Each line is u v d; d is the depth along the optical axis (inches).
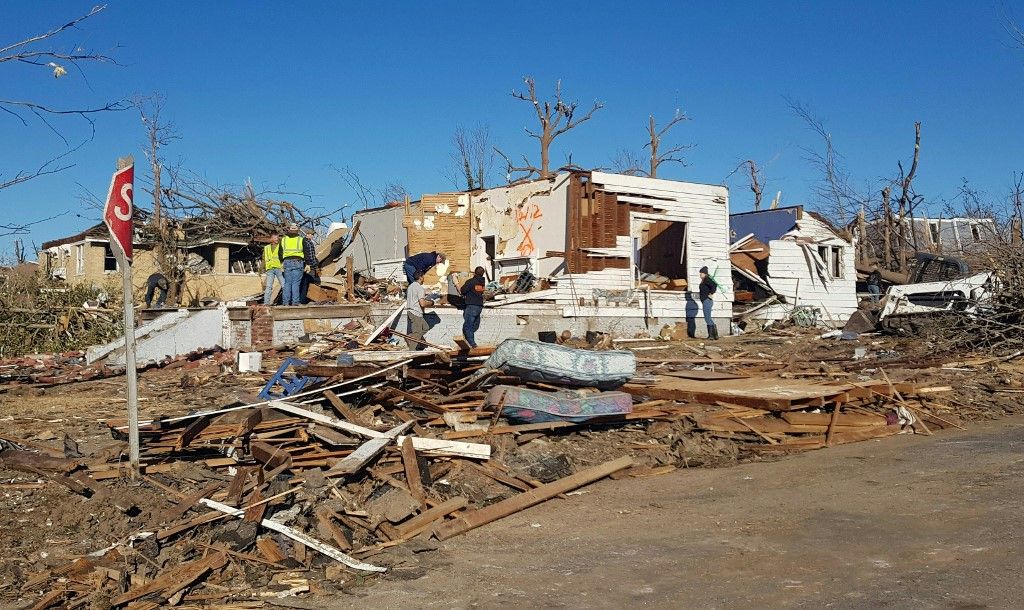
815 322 1027.3
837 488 342.0
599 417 405.1
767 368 617.3
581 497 338.0
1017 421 499.8
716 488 348.5
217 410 358.3
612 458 383.9
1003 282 759.1
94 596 221.9
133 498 280.5
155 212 1132.5
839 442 437.4
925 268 974.4
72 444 335.9
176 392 520.7
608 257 858.8
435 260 697.0
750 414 441.4
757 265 1078.4
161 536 253.9
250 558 252.7
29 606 216.1
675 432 416.2
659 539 280.7
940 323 791.7
